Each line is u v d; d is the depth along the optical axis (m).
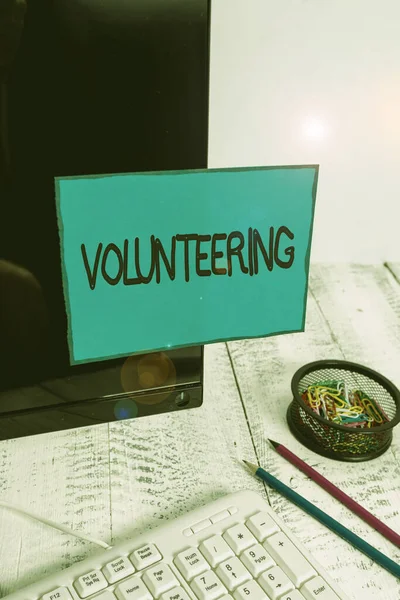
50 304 0.45
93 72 0.37
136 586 0.37
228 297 0.49
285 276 0.49
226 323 0.50
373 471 0.50
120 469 0.49
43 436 0.51
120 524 0.44
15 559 0.42
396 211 0.80
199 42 0.38
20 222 0.41
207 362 0.62
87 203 0.42
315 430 0.50
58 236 0.42
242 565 0.38
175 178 0.43
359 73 0.70
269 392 0.58
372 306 0.74
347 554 0.43
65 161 0.40
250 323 0.50
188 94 0.40
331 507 0.46
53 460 0.49
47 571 0.41
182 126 0.41
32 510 0.45
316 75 0.70
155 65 0.38
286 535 0.40
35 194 0.40
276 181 0.45
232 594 0.37
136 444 0.51
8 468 0.48
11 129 0.38
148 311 0.47
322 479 0.48
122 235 0.44
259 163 0.76
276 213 0.46
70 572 0.38
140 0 0.36
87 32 0.36
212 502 0.43
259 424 0.54
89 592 0.36
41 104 0.37
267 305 0.50
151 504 0.46
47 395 0.49
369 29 0.68
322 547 0.43
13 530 0.44
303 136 0.74
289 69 0.69
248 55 0.68
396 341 0.67
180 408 0.54
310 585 0.37
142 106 0.39
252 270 0.48
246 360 0.62
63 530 0.43
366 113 0.73
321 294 0.75
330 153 0.75
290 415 0.54
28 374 0.48
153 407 0.53
